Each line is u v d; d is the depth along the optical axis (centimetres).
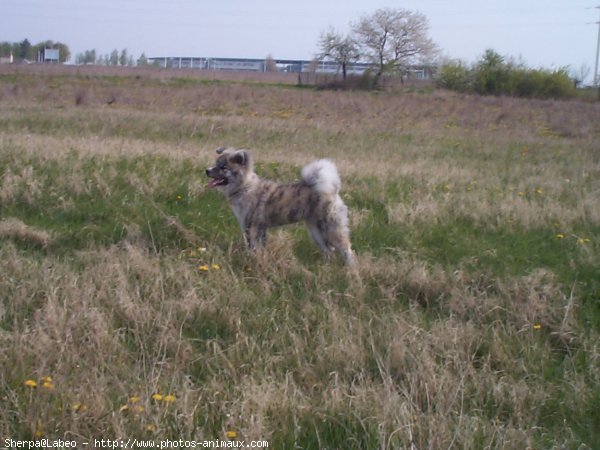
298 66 9975
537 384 459
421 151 1463
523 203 901
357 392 423
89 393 405
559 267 682
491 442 381
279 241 723
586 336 532
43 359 436
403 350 469
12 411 386
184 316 527
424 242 762
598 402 437
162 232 739
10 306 522
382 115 2402
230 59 10019
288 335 503
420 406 425
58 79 3503
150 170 979
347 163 1145
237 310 539
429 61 5534
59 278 575
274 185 710
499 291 609
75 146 1112
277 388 427
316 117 2200
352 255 695
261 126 1702
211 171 712
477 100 3547
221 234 752
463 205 889
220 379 445
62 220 785
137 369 447
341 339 489
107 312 521
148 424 381
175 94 2756
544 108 3166
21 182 867
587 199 945
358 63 5606
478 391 439
